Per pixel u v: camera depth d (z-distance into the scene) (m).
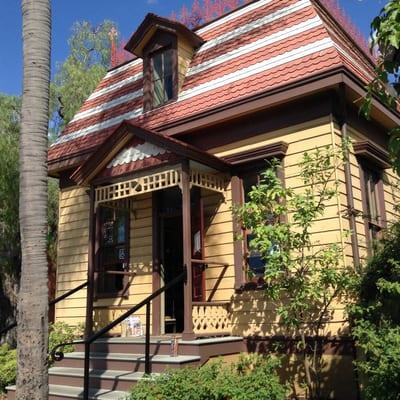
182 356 7.29
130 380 6.94
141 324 9.70
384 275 6.41
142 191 8.68
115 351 8.28
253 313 8.29
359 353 6.99
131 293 10.24
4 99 17.66
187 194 8.00
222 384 5.75
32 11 5.88
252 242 6.60
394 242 6.43
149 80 10.99
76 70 20.56
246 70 9.23
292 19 9.41
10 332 16.11
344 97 8.15
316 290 6.68
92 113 12.66
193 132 9.59
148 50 11.15
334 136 7.93
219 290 8.84
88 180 9.45
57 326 10.88
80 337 10.33
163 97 10.80
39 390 5.18
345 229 7.61
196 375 6.04
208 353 7.41
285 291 7.30
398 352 5.18
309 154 7.52
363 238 8.19
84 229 11.63
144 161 8.72
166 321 9.91
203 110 9.18
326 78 7.79
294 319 6.88
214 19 11.45
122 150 9.10
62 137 12.70
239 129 9.02
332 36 8.79
